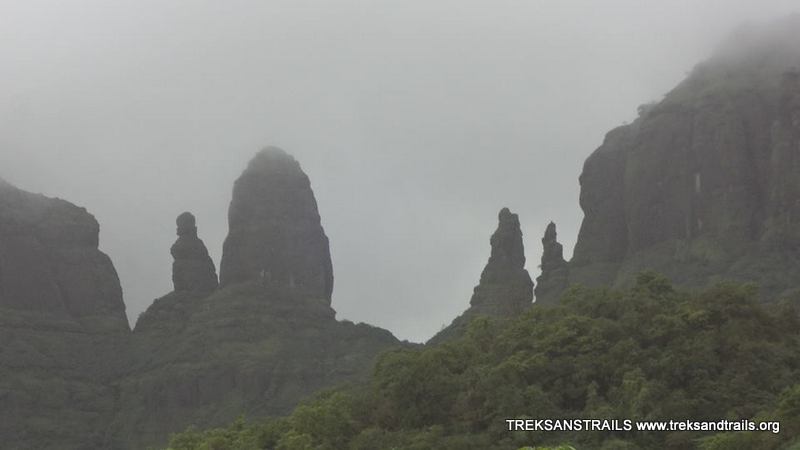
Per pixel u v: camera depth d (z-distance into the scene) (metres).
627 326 187.00
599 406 168.25
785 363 177.62
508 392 173.12
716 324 185.25
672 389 171.75
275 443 186.00
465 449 165.00
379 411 182.88
